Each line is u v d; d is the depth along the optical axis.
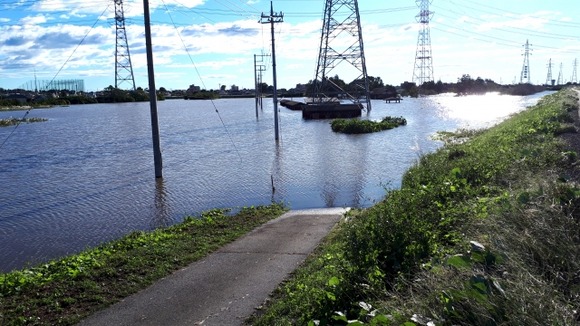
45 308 7.51
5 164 31.34
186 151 34.88
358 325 4.86
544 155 11.70
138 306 7.58
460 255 5.46
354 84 89.75
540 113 26.94
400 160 27.28
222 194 19.52
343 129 46.59
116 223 15.75
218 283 8.38
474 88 177.88
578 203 6.50
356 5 74.38
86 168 28.45
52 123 70.56
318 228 12.17
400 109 85.94
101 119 77.19
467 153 17.03
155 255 9.95
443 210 8.75
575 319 4.24
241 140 41.66
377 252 6.81
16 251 13.12
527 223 6.09
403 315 4.84
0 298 7.92
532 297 4.32
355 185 20.30
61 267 9.47
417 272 6.09
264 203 17.48
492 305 4.32
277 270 8.88
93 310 7.47
